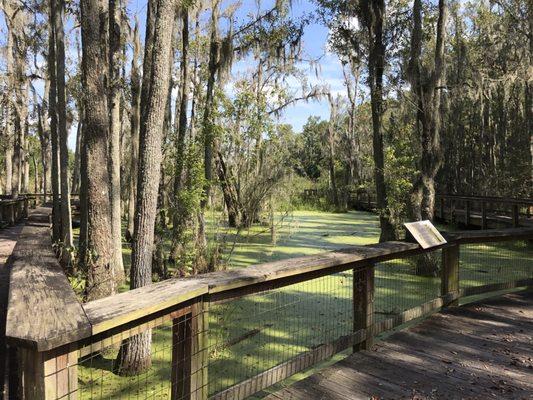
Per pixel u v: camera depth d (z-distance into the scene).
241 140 8.51
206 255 7.83
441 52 7.95
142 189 3.90
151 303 1.96
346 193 25.55
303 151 39.38
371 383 3.18
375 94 9.98
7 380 2.78
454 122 19.02
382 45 10.12
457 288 4.99
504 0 18.23
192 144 7.84
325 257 3.35
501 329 4.30
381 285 7.37
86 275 5.30
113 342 1.88
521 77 16.45
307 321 5.42
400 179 9.59
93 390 3.71
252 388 2.70
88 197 5.27
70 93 14.37
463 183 20.67
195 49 13.02
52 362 1.62
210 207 8.80
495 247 10.98
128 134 20.42
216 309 6.02
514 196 16.94
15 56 18.72
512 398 2.99
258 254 10.20
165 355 4.46
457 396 3.00
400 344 3.92
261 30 11.62
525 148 18.12
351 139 28.06
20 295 2.08
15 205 15.25
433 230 4.50
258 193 9.56
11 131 24.22
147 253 3.92
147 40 6.39
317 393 3.03
